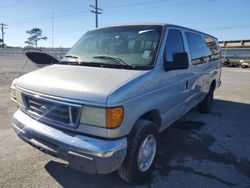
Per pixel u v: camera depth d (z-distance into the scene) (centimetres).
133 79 268
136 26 375
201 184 304
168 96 347
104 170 239
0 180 297
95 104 235
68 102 247
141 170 295
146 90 283
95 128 239
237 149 411
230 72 2192
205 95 589
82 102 240
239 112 657
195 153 391
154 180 310
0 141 408
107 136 238
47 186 289
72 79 271
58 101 253
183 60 312
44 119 272
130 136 274
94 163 236
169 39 356
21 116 304
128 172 277
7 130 458
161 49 325
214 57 634
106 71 291
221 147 418
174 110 384
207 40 579
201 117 601
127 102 250
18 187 285
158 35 342
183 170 336
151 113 318
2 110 590
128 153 271
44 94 266
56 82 270
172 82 355
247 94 938
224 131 500
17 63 2220
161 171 332
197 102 538
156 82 305
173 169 338
